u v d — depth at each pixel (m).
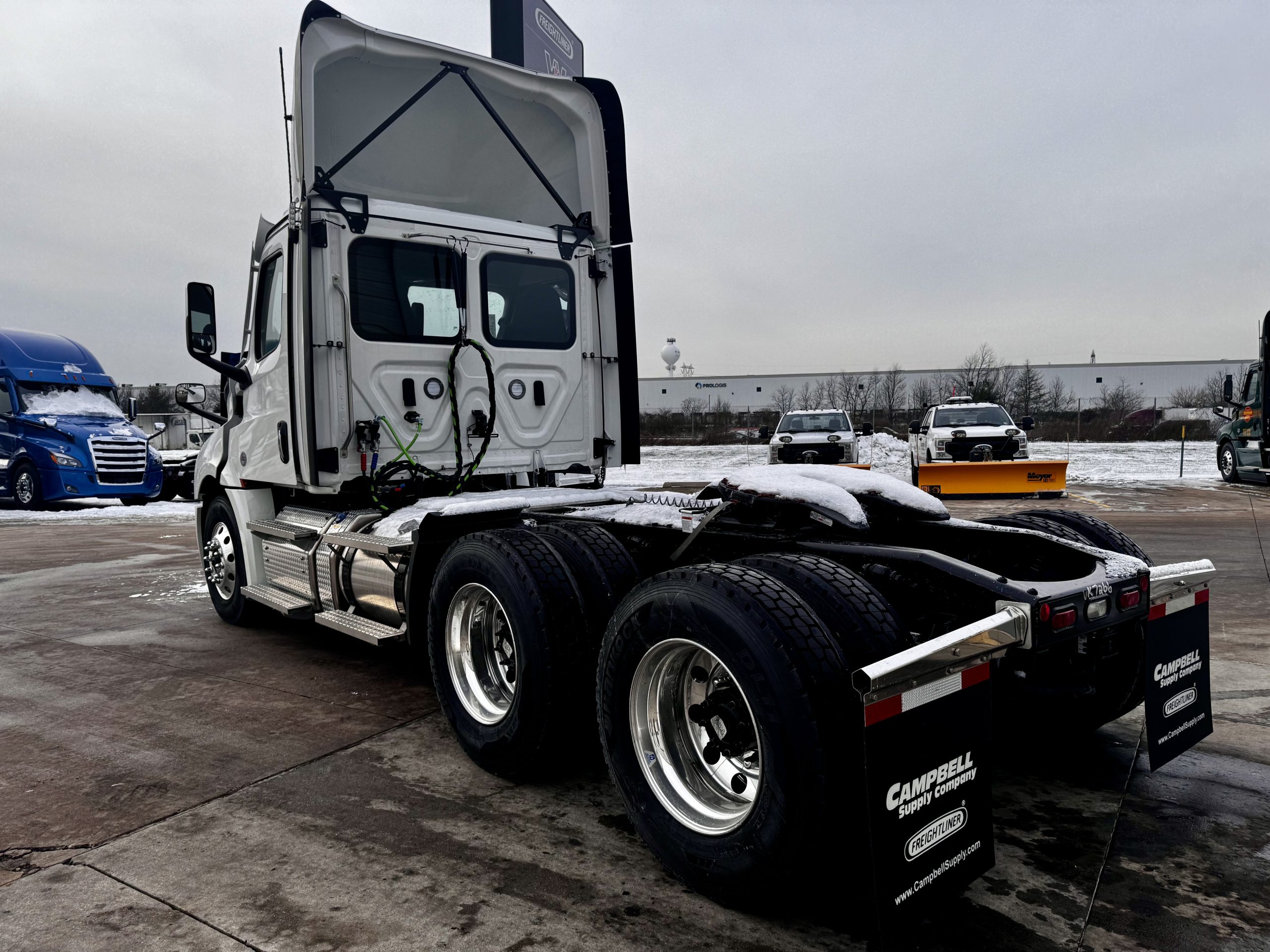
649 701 2.52
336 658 5.00
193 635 5.65
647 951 2.09
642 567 3.48
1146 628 2.70
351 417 4.37
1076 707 3.27
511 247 4.86
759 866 2.12
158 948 2.13
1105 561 2.76
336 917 2.26
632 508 3.74
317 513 4.86
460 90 4.69
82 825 2.84
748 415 48.75
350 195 4.34
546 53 8.59
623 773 2.54
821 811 2.00
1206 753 3.32
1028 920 2.20
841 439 16.66
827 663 2.07
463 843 2.68
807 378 62.16
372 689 4.37
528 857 2.58
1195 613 2.93
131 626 6.01
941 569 2.53
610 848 2.64
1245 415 15.48
